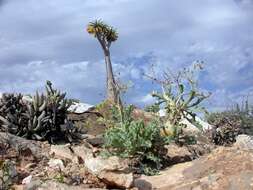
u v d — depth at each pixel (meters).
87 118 14.02
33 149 9.18
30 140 10.09
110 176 7.66
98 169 7.85
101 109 14.45
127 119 10.92
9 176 7.00
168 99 12.06
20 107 11.15
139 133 9.50
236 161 7.82
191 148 11.51
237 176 7.16
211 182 7.20
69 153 9.46
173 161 9.98
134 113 14.76
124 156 9.34
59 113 11.09
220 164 7.91
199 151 11.72
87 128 13.45
